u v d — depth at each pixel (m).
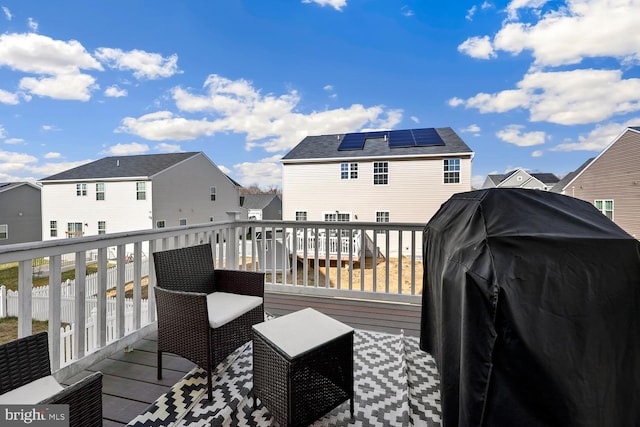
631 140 11.56
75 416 1.03
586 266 1.10
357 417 1.61
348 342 1.58
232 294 2.36
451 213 1.88
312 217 13.31
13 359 1.24
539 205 1.43
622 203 11.94
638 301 1.06
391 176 12.52
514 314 1.06
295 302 3.52
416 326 2.85
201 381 1.91
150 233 2.65
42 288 6.03
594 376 1.02
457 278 1.31
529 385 1.04
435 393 1.83
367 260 11.52
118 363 2.16
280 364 1.41
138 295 2.56
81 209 15.26
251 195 28.55
